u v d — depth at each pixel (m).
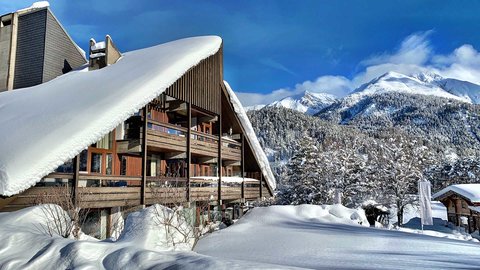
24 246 5.99
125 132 14.12
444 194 34.53
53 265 5.41
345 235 12.94
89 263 5.38
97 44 16.83
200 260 5.30
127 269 5.31
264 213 17.11
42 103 12.10
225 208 21.34
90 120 10.00
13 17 17.69
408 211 41.41
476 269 7.80
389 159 36.72
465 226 33.66
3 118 11.44
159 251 5.91
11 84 17.36
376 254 9.72
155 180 13.52
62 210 8.21
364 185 36.16
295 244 11.14
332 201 34.75
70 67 18.41
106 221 13.16
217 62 18.34
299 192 37.75
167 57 14.45
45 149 8.90
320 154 37.19
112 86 12.23
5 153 8.82
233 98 19.09
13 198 8.77
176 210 9.44
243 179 19.17
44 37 16.98
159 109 16.67
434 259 9.07
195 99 16.22
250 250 10.38
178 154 16.05
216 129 20.69
